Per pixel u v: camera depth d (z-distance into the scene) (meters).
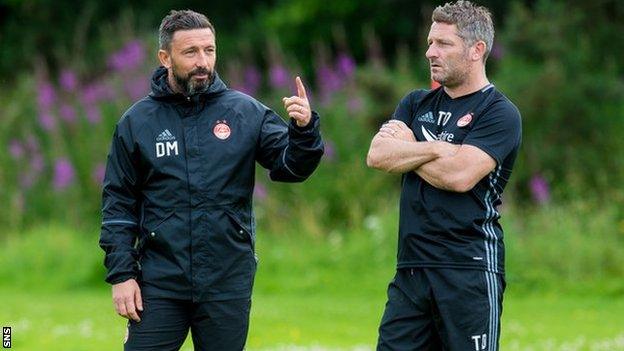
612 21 73.56
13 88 91.06
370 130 66.88
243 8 98.62
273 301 50.41
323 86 68.62
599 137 67.81
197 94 21.77
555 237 54.12
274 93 71.62
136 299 21.69
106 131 67.56
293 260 55.94
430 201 21.72
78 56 83.19
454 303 21.48
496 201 22.09
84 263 57.69
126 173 21.97
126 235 21.89
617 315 45.47
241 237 21.89
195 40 21.59
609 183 65.06
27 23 100.50
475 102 21.97
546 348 36.81
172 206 21.64
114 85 69.56
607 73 70.25
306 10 89.38
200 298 21.64
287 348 37.09
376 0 88.44
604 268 53.03
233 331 21.88
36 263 58.22
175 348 21.92
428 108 22.50
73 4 99.81
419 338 22.05
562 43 70.88
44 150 70.06
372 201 62.19
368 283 53.62
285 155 21.69
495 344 21.77
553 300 50.03
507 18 75.56
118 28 91.19
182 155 21.67
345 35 89.88
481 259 21.58
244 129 21.92
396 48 89.69
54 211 65.19
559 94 67.88
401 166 21.80
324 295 52.81
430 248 21.69
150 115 21.92
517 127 21.94
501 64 71.94
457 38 21.73
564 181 66.31
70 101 72.19
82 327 42.28
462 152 21.52
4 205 65.69
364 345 38.22
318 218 61.16
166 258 21.70
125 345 21.97
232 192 21.78
